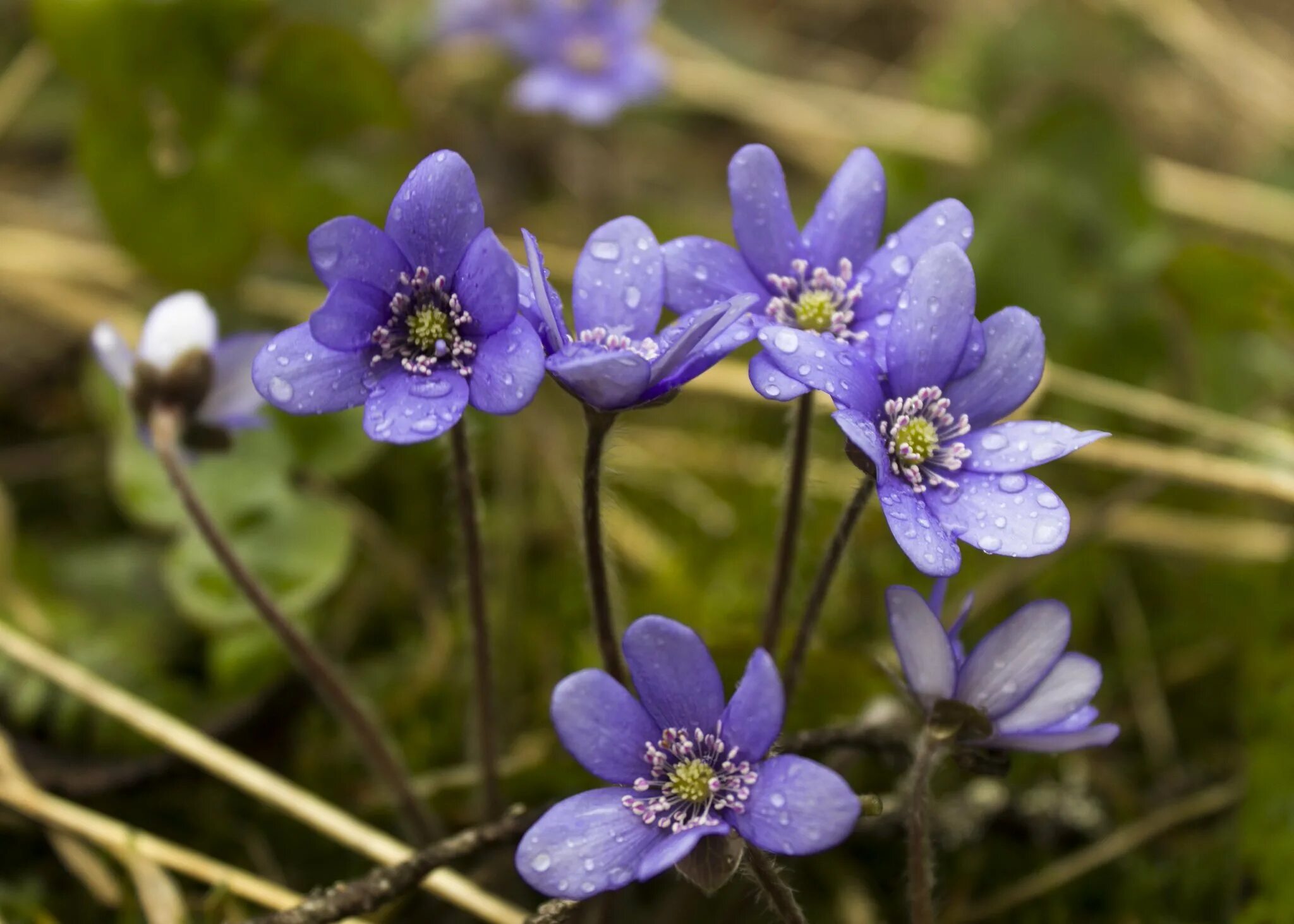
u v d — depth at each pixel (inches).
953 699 9.4
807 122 18.0
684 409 15.1
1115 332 14.6
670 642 8.9
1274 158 18.1
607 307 9.5
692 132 19.0
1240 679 12.4
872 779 11.7
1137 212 14.9
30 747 11.5
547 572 13.3
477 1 16.2
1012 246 14.9
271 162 13.9
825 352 9.2
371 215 14.3
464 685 12.5
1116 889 11.6
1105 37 19.1
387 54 18.1
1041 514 9.2
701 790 8.9
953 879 11.6
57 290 14.6
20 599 12.1
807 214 16.9
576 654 12.6
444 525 13.7
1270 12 21.5
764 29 21.3
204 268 14.1
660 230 16.3
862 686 11.5
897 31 21.4
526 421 13.8
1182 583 13.3
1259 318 13.7
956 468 9.4
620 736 9.0
